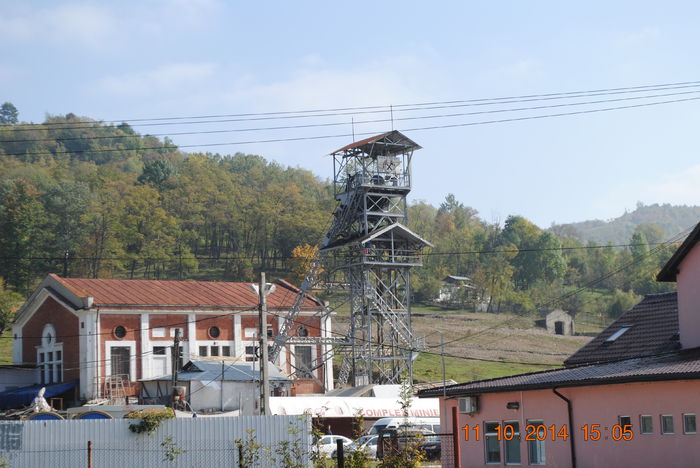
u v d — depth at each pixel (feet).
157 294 268.21
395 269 276.41
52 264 616.39
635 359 128.16
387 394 241.55
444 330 458.50
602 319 538.47
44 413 161.68
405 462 95.45
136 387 251.60
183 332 263.08
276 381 233.14
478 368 360.07
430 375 339.98
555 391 120.16
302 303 281.74
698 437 102.99
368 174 272.92
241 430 117.39
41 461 110.93
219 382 223.30
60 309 258.98
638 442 110.42
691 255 132.67
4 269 585.63
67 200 646.33
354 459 96.58
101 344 249.75
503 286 570.87
